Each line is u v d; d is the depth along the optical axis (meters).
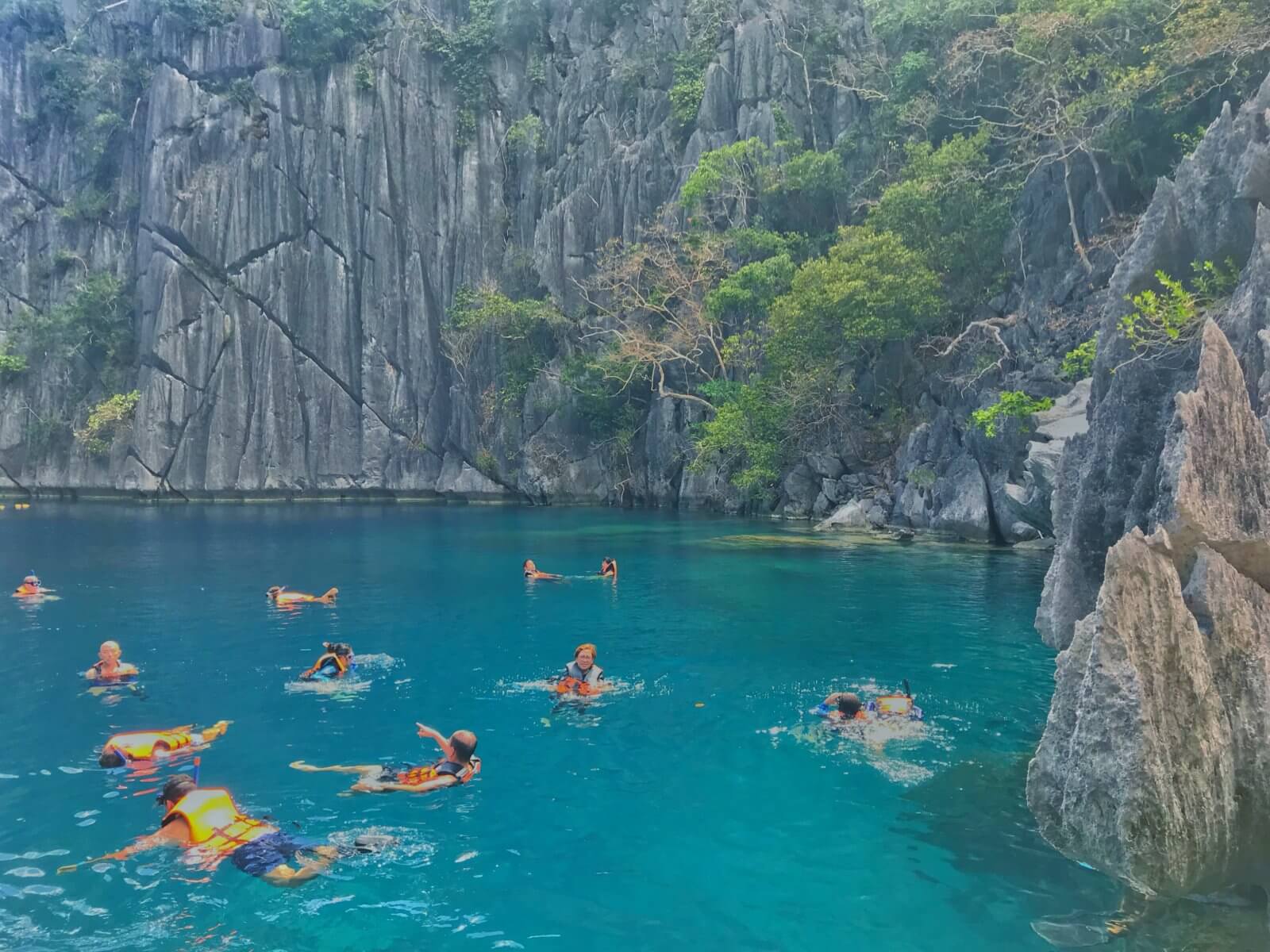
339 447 56.62
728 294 42.00
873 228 35.94
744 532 33.66
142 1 59.75
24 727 10.19
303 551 27.78
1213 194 11.34
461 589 20.33
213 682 12.16
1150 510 8.80
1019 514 24.81
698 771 8.79
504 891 6.41
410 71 57.88
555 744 9.60
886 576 21.95
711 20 52.88
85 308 57.09
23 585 19.64
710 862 6.86
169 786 7.63
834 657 13.59
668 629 15.73
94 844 7.11
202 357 55.09
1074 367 23.89
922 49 42.78
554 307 53.22
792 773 8.73
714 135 50.12
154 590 20.19
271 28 57.50
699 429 45.62
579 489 52.09
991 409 25.78
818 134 49.56
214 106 56.28
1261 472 7.23
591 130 55.28
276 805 7.91
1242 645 6.81
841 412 38.56
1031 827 7.43
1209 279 11.15
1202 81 27.06
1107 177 31.72
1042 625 10.91
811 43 50.88
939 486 30.72
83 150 60.22
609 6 58.03
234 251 55.62
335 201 56.72
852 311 33.81
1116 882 6.42
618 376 48.06
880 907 6.15
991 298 34.81
